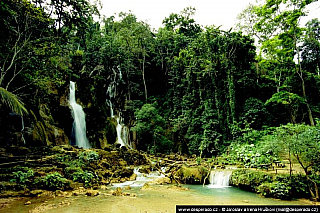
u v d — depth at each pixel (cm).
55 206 761
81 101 2459
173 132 2838
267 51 2186
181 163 1650
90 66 2867
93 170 1330
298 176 968
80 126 2342
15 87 1600
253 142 1995
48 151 1471
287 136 934
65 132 2173
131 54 3161
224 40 2528
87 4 1653
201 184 1340
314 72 3353
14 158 1212
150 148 2638
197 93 2827
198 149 2409
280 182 957
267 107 2523
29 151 1402
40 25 1529
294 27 1856
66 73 2259
